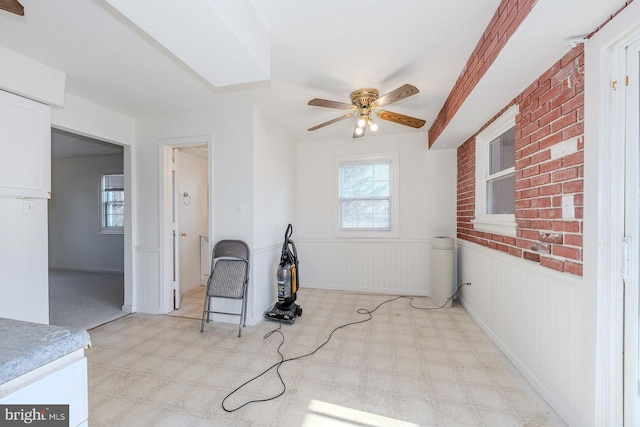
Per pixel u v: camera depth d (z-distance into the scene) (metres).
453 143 3.55
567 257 1.56
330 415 1.61
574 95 1.50
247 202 2.95
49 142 2.18
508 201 2.49
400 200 4.02
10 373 0.62
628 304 1.29
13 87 1.91
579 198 1.46
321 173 4.29
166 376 1.99
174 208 3.40
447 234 3.89
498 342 2.42
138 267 3.31
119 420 1.57
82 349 0.82
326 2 1.49
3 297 2.00
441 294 3.50
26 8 1.48
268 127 3.31
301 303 3.61
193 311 3.35
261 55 1.64
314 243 4.33
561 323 1.61
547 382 1.73
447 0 1.48
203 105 2.90
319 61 2.08
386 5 1.52
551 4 1.17
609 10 1.20
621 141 1.29
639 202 1.26
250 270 2.93
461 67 2.17
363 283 4.16
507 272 2.26
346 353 2.32
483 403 1.72
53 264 5.93
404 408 1.67
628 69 1.27
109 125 2.98
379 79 2.36
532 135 1.89
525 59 1.59
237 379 1.95
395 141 4.04
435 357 2.26
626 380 1.31
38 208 2.20
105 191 5.69
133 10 1.16
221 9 1.21
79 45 1.84
